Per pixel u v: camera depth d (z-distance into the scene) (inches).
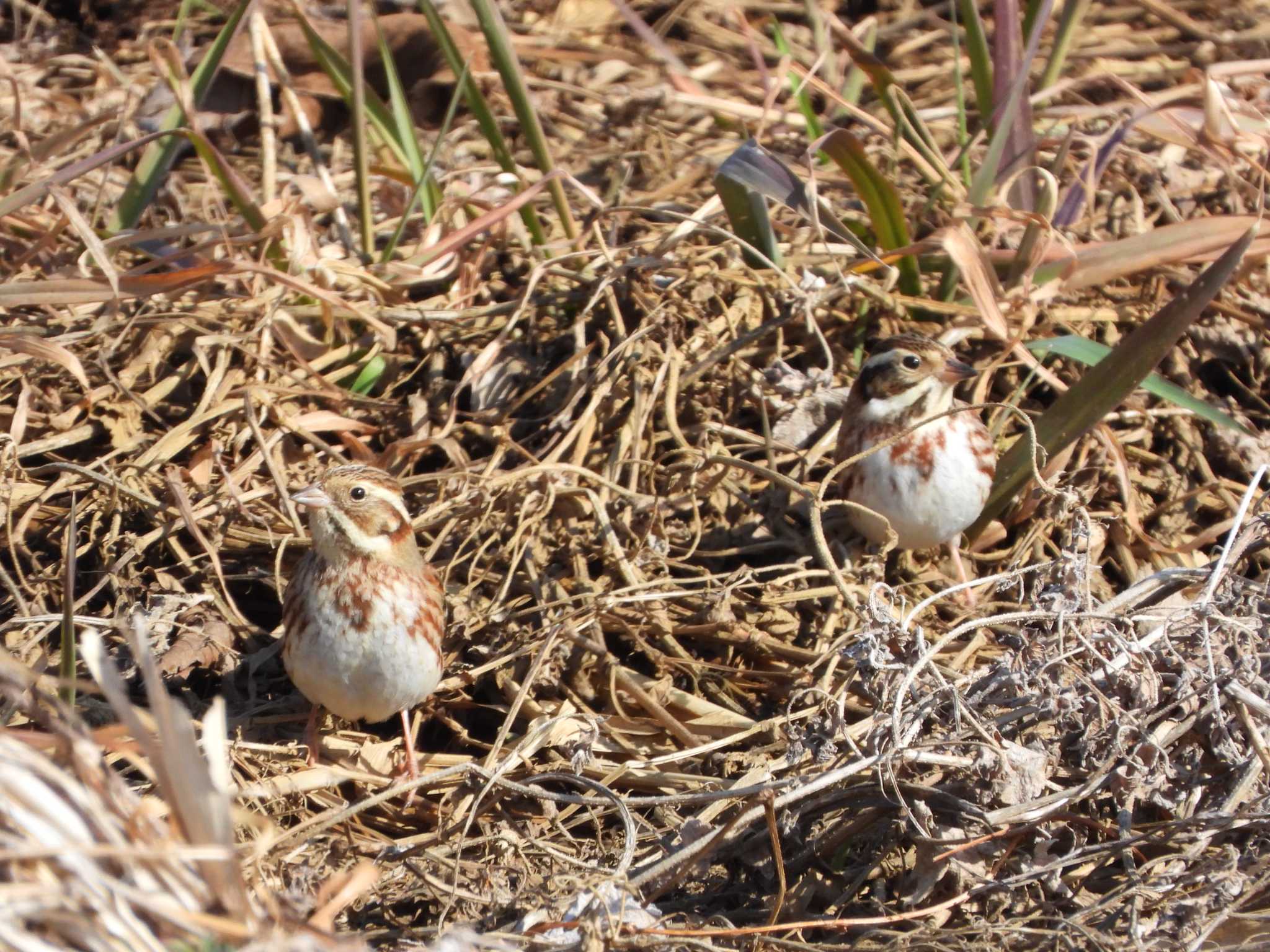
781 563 273.1
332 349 294.8
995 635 255.9
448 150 354.3
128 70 367.2
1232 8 401.1
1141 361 257.0
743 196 297.6
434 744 245.4
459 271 307.6
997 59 312.7
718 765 229.3
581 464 275.9
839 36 326.6
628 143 356.2
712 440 282.5
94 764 152.3
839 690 222.4
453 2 366.9
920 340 256.2
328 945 146.6
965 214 292.8
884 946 186.7
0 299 257.4
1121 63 381.4
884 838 207.5
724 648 253.0
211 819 144.2
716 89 371.6
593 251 301.3
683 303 295.1
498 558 262.2
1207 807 205.2
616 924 179.6
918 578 269.9
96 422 271.1
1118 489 283.6
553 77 378.9
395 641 215.0
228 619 249.9
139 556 257.4
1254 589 224.2
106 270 256.2
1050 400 300.5
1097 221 325.7
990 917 195.0
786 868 205.8
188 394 282.8
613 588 258.4
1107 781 200.7
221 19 378.9
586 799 210.2
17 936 139.4
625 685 240.5
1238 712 206.5
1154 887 190.2
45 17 383.6
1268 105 364.8
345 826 215.0
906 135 329.4
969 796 201.8
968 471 256.4
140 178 304.5
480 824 219.6
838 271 292.8
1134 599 232.7
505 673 244.7
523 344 300.2
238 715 241.0
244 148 354.0
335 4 367.2
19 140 310.5
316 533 214.5
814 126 326.0
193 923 140.6
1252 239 252.7
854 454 262.7
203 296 294.2
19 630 241.4
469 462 279.1
